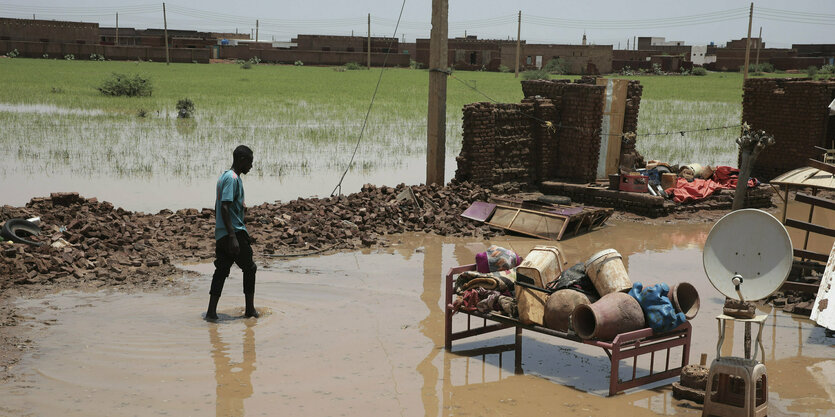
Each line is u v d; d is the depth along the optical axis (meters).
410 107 39.56
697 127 31.80
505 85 60.19
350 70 88.12
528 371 7.07
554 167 17.73
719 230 6.16
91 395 6.19
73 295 9.07
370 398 6.28
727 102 46.06
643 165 18.55
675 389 6.47
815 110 18.55
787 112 19.19
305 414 5.92
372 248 12.11
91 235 11.14
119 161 20.67
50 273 9.73
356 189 17.70
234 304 8.91
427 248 12.22
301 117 33.47
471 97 45.91
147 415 5.82
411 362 7.20
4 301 8.72
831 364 7.36
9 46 85.75
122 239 11.14
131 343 7.46
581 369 7.17
